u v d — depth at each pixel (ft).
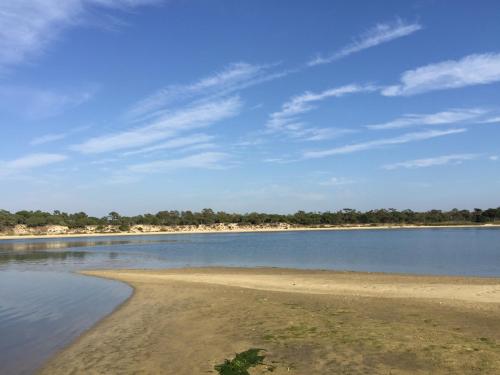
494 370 33.99
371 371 34.88
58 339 50.72
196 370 37.73
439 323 50.44
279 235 474.08
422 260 152.56
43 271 130.93
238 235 502.38
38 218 596.29
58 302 74.69
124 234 575.38
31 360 43.29
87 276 115.24
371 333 45.68
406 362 36.47
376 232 501.97
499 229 547.49
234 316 57.88
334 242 293.02
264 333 47.96
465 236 350.02
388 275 106.42
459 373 33.73
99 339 49.88
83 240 411.34
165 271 125.08
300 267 136.26
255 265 146.41
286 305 64.69
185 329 52.24
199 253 212.02
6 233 557.33
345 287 84.28
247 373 33.37
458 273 113.80
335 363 37.09
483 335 44.42
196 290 83.30
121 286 94.02
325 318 54.29
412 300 67.36
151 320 58.29
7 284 98.89
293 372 35.55
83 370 39.70
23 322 59.57
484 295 71.26
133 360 41.63
